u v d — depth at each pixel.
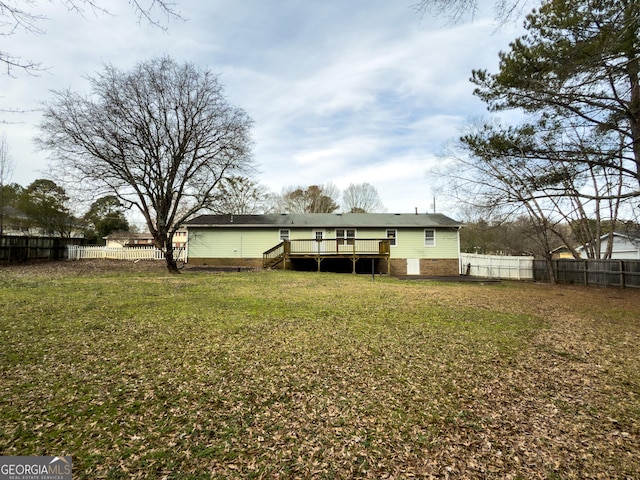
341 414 3.34
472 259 23.47
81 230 28.75
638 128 8.76
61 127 14.98
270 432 2.99
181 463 2.53
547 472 2.52
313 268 22.44
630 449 2.83
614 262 16.16
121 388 3.76
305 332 6.29
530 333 6.72
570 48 7.75
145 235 47.19
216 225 22.17
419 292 12.12
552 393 3.93
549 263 19.03
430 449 2.79
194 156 16.77
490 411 3.47
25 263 19.52
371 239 20.16
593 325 7.56
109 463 2.49
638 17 5.46
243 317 7.32
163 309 7.81
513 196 13.05
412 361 4.91
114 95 15.51
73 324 6.25
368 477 2.44
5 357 4.53
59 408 3.27
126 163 15.98
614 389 4.07
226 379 4.10
